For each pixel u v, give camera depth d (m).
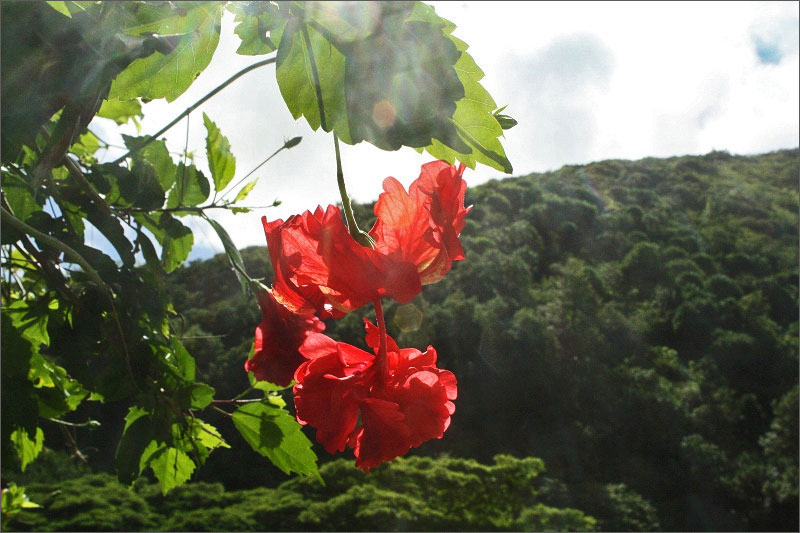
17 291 2.31
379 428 0.93
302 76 0.98
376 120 0.94
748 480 20.50
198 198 2.05
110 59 0.96
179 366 1.85
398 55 0.93
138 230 1.87
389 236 0.98
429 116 0.94
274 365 1.35
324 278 0.97
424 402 0.96
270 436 1.96
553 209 38.12
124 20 1.01
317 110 0.98
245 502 14.39
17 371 1.37
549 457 22.02
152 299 1.79
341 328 19.77
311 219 0.97
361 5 0.92
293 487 14.67
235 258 1.90
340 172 0.97
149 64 1.09
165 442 1.76
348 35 0.93
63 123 1.06
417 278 0.95
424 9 0.93
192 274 23.30
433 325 25.48
